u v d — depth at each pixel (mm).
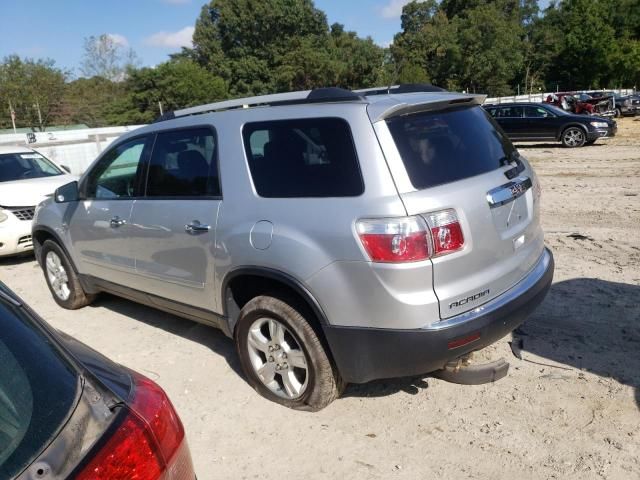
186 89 58219
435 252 2859
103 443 1521
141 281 4430
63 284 5555
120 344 4699
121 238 4469
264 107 3525
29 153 8969
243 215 3438
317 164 3172
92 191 4859
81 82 61156
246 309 3553
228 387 3871
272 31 74875
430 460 3006
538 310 4766
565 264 6020
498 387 3648
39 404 1536
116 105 58250
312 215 3098
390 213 2842
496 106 19703
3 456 1385
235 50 74125
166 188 4078
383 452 3092
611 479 2777
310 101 3367
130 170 4422
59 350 1771
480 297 3084
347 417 3424
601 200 9680
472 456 3014
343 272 2979
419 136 3104
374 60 71875
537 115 18953
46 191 7734
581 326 4422
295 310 3312
